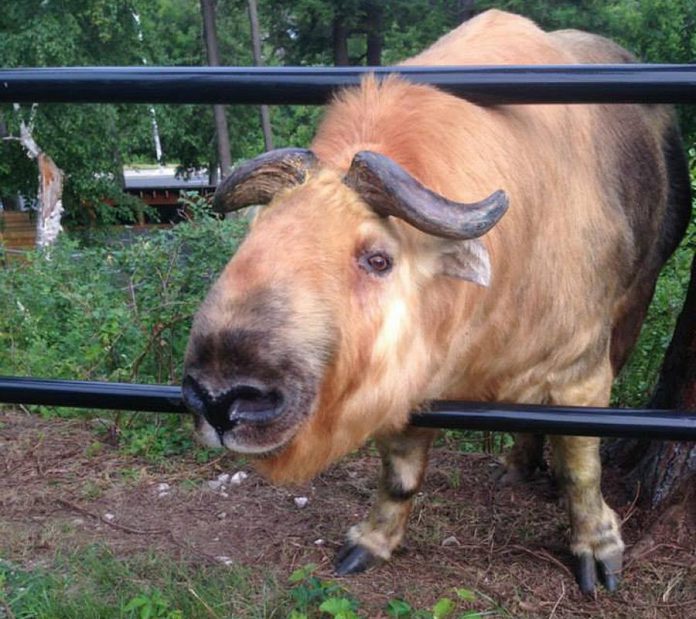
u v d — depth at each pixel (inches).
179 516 165.0
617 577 140.4
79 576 142.3
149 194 1309.1
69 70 85.3
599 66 79.6
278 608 131.6
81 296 255.0
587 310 132.6
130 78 84.8
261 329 79.5
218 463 187.0
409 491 145.2
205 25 1149.7
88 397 92.2
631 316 166.6
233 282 82.5
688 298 162.4
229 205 94.9
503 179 109.8
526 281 119.1
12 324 276.7
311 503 169.5
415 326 98.4
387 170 86.6
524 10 889.5
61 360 244.7
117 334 223.5
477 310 112.4
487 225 85.4
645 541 148.6
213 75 84.7
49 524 161.6
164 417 205.0
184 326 223.9
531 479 179.2
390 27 1103.0
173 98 85.5
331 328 84.2
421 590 138.4
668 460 153.9
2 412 225.5
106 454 194.4
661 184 163.5
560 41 155.9
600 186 137.4
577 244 128.1
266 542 154.4
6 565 143.4
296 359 80.6
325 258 86.1
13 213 914.1
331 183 90.9
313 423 89.4
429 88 106.5
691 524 149.1
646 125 161.5
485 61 118.6
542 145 120.1
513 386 129.9
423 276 98.4
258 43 1152.2
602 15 882.1
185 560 147.3
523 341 123.5
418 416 95.3
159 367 215.9
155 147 1210.6
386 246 90.9
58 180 709.3
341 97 104.8
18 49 849.5
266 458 86.4
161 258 231.0
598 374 137.8
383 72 84.2
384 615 131.3
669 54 891.4
